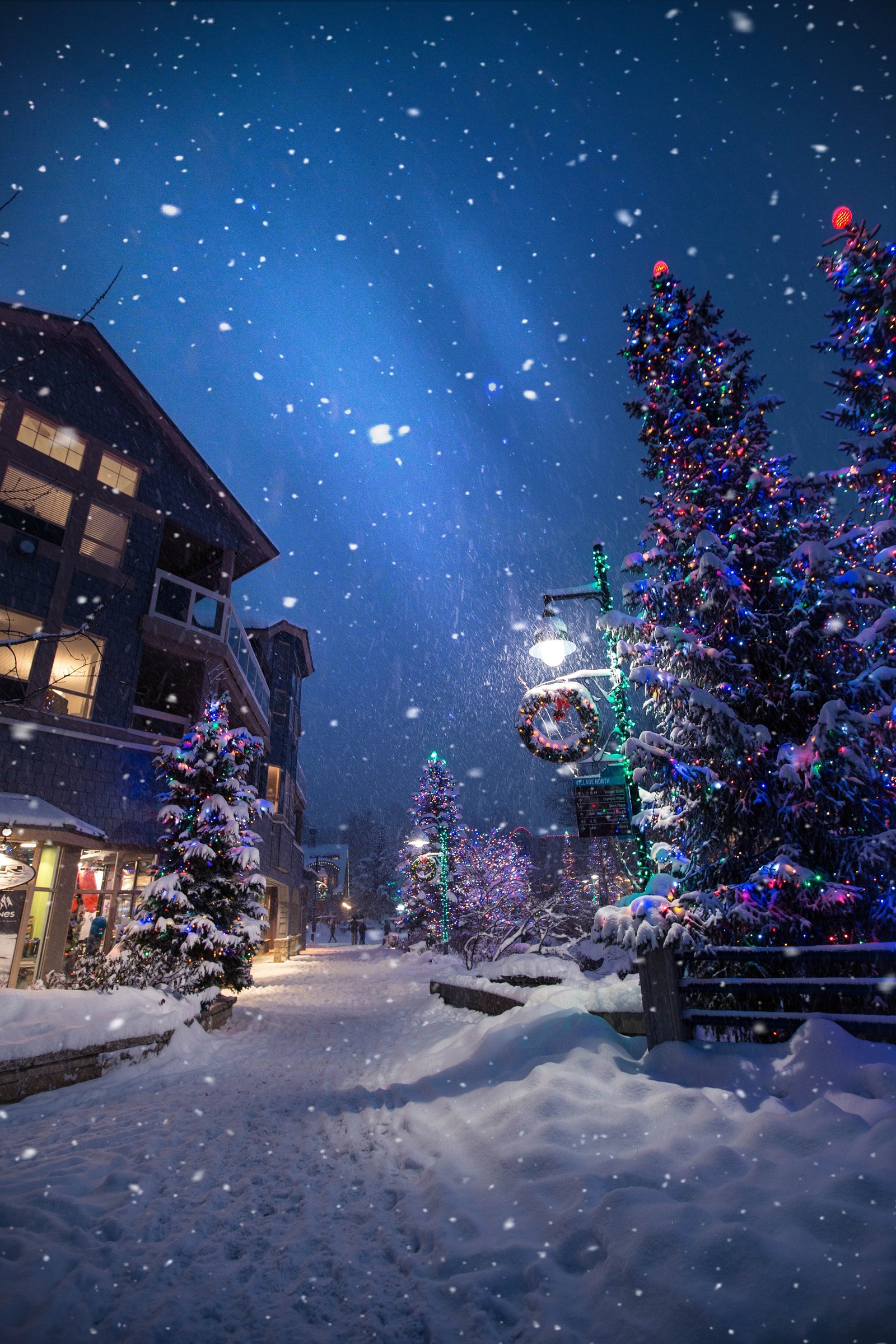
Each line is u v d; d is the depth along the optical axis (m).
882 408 7.25
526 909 21.53
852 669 6.23
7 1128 5.81
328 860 78.06
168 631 18.91
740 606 6.28
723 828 6.44
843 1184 2.93
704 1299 2.44
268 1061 8.67
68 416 17.69
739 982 5.12
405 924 34.72
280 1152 4.89
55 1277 3.12
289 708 35.19
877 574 5.94
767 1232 2.78
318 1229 3.60
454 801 33.56
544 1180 3.61
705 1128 3.87
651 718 7.06
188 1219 3.80
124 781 17.14
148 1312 2.85
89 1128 5.71
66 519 17.33
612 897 26.88
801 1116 3.65
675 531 6.96
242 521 22.69
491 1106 4.88
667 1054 4.91
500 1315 2.63
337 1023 11.72
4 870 13.45
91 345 17.95
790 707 6.25
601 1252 2.90
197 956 12.83
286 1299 2.92
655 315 7.46
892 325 7.08
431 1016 11.02
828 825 5.77
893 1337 2.12
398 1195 3.93
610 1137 4.00
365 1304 2.83
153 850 17.12
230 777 14.23
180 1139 5.26
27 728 15.42
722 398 7.25
